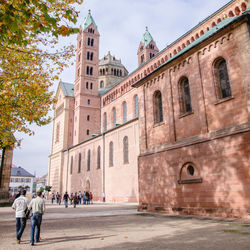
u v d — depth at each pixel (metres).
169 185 18.14
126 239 9.10
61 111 66.12
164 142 19.58
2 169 33.97
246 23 14.31
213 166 14.85
